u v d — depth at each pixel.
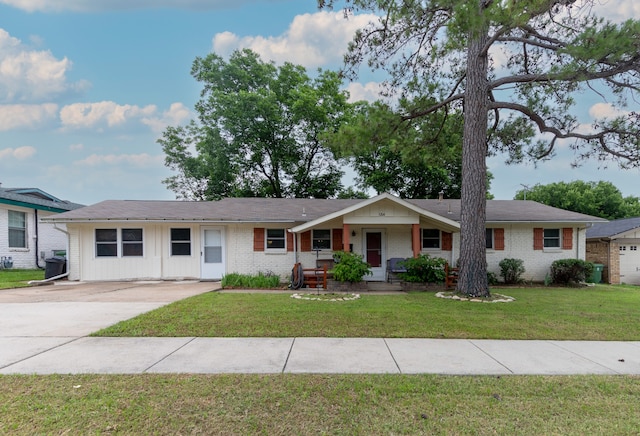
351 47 11.16
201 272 15.02
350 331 6.42
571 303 9.42
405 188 26.69
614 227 19.19
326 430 3.14
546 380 4.28
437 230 15.08
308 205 16.88
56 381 4.11
